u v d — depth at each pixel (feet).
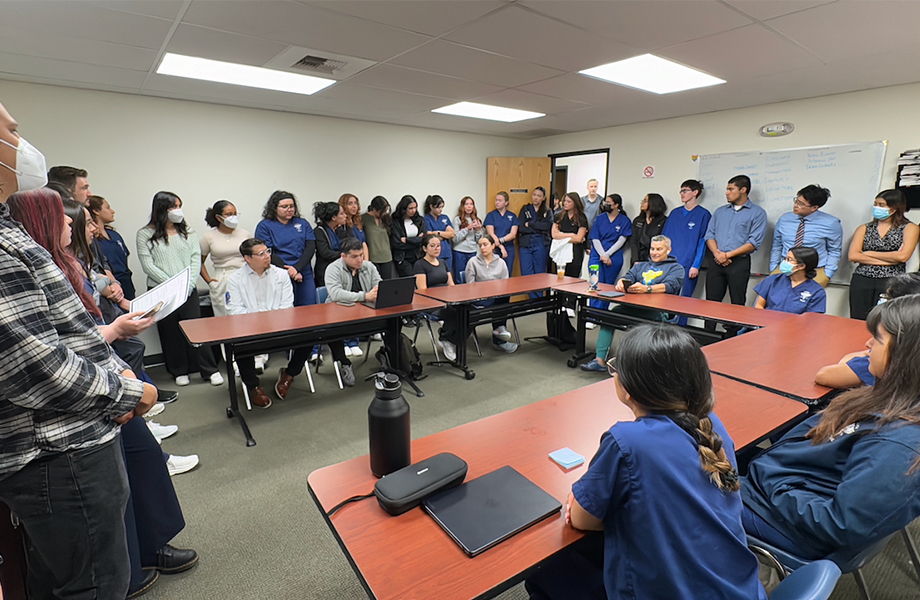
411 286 10.88
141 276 13.34
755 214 14.56
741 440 4.39
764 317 9.57
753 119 14.92
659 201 17.13
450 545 3.10
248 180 15.02
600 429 4.66
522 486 3.65
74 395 3.12
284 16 7.45
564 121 17.63
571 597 3.38
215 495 7.30
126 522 5.08
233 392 9.53
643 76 11.31
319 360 12.98
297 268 14.34
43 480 3.27
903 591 5.33
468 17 7.59
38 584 4.17
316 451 8.66
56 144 11.86
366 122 17.35
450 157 20.06
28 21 7.48
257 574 5.71
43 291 3.12
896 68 10.53
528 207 20.76
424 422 9.84
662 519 2.65
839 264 13.61
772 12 7.37
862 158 12.96
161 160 13.41
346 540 3.15
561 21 7.77
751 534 4.06
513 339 15.81
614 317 12.28
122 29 7.89
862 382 5.22
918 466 3.05
